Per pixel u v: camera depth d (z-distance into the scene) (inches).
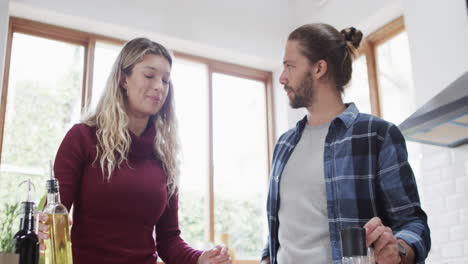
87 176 53.1
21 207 35.6
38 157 125.9
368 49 138.8
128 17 138.9
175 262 58.5
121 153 54.4
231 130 156.7
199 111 152.7
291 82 59.6
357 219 50.9
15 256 30.5
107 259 51.3
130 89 59.0
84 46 139.5
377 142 52.8
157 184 56.6
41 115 129.1
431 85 108.1
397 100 129.6
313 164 55.9
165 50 62.3
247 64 162.7
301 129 60.8
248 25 157.9
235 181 152.6
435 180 105.2
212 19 152.1
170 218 61.4
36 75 131.3
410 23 115.6
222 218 147.1
